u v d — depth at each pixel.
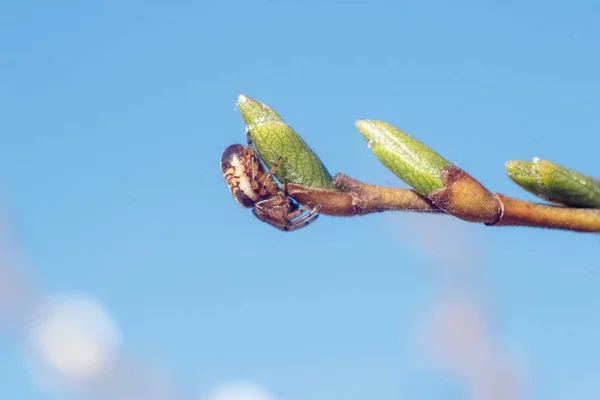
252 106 0.11
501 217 0.11
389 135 0.11
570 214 0.11
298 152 0.11
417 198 0.11
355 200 0.11
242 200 0.12
